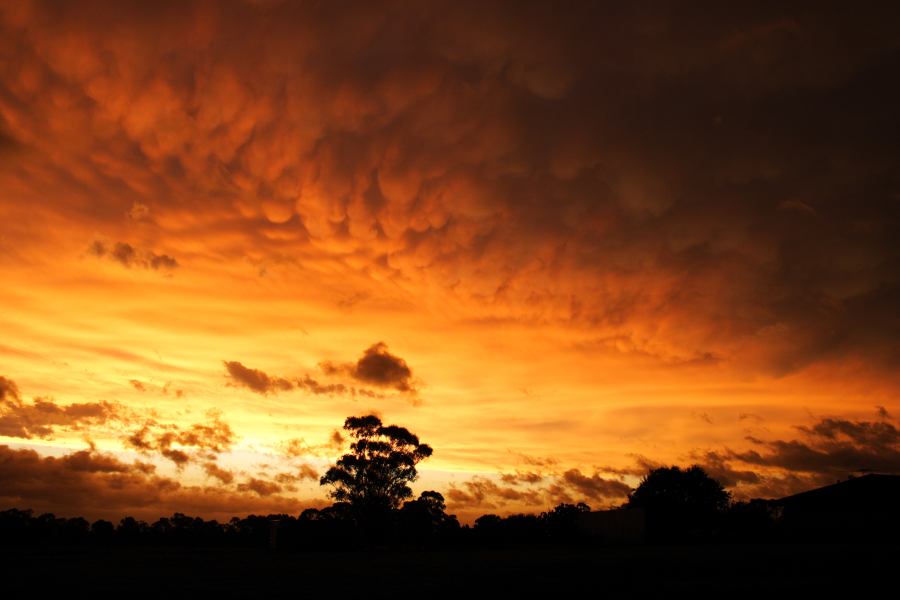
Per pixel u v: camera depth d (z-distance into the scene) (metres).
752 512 62.25
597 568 23.86
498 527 66.31
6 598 16.48
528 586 18.77
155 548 55.25
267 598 16.48
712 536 61.62
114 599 16.23
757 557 26.53
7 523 63.62
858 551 27.80
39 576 22.42
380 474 63.31
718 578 19.39
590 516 59.94
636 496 73.88
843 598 14.89
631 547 45.69
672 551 35.41
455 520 65.88
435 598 16.56
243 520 73.00
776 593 15.77
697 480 71.75
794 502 53.41
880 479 52.12
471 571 24.52
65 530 65.38
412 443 65.81
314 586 19.44
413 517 63.97
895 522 47.97
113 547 55.94
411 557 37.81
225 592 17.83
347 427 65.75
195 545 67.19
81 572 24.34
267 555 42.12
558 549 46.88
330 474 63.41
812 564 22.23
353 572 24.89
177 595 17.11
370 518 62.19
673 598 15.64
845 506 50.34
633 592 16.92
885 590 15.84
